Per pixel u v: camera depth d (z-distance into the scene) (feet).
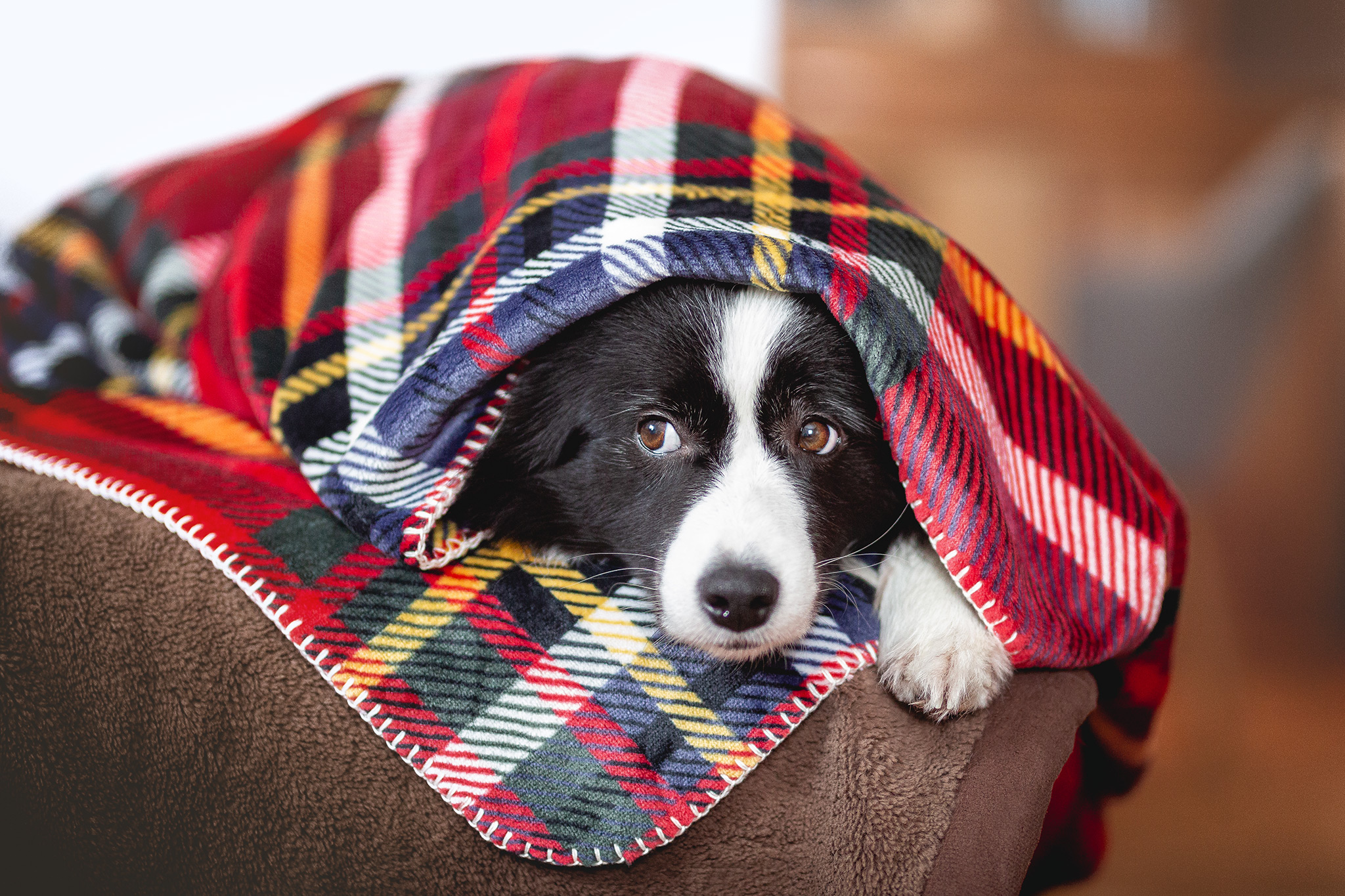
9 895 3.80
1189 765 8.19
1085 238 13.48
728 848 3.55
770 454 4.24
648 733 3.58
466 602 3.79
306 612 3.59
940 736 3.59
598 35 10.71
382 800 3.53
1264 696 9.55
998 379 4.26
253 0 9.91
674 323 4.11
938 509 3.50
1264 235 10.86
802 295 4.07
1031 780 3.50
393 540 3.72
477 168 4.73
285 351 4.95
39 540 3.73
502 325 3.68
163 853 3.69
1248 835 7.29
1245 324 11.12
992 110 13.39
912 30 13.16
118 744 3.67
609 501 4.38
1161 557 4.03
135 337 6.15
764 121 4.66
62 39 9.74
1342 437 10.80
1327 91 13.51
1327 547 10.94
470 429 3.94
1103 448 4.15
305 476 4.13
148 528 3.70
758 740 3.57
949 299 3.96
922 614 3.91
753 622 3.76
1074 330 12.74
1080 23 13.39
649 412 4.22
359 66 10.25
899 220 4.12
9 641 3.70
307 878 3.58
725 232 3.64
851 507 4.37
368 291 4.59
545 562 4.21
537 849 3.43
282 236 5.28
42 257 6.58
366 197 5.26
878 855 3.41
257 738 3.57
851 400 4.15
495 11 10.32
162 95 10.05
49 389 5.70
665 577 3.98
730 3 10.87
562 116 4.67
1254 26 13.43
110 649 3.66
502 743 3.53
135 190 6.68
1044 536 4.03
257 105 10.22
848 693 3.72
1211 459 11.59
